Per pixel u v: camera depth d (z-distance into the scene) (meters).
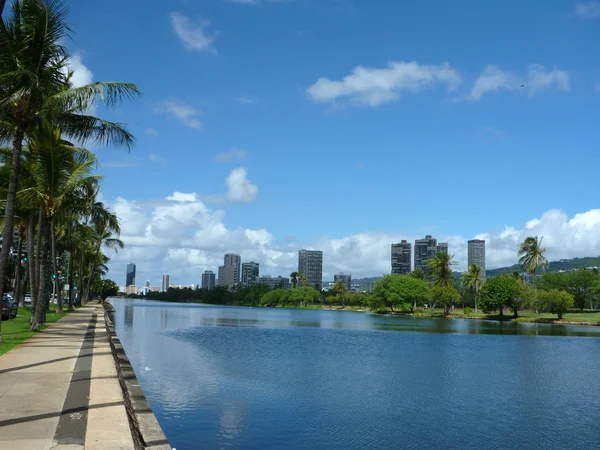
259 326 80.94
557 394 27.09
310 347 48.38
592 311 145.25
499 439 18.61
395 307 150.12
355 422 20.02
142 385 25.06
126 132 27.08
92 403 12.20
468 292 167.38
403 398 25.06
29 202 35.41
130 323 72.50
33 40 24.08
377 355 43.06
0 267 24.44
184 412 20.03
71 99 23.20
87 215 54.25
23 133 25.22
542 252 121.31
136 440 9.49
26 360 19.25
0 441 9.08
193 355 37.59
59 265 83.50
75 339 27.84
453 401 24.75
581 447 17.88
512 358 42.78
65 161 34.16
